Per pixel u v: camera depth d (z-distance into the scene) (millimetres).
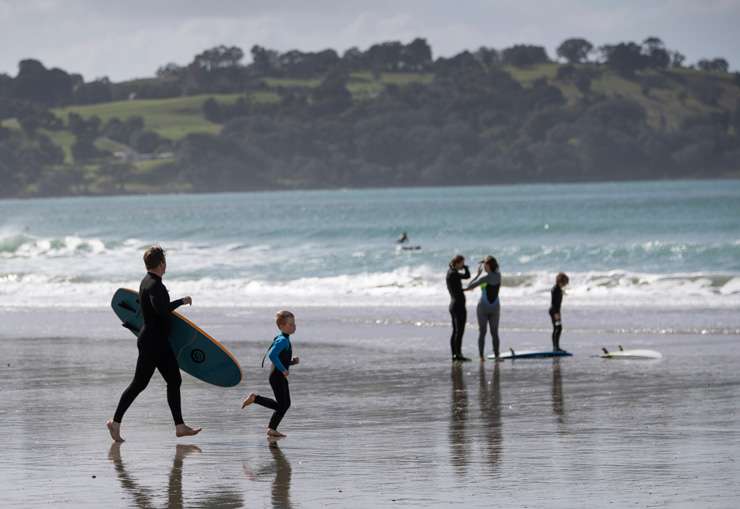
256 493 29062
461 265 62125
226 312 94250
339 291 111938
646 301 95000
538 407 44000
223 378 38562
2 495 28938
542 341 69875
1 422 40969
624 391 48094
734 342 66562
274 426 37344
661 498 27922
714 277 108000
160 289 36281
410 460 33219
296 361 38125
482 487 29406
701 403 44062
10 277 134125
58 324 85625
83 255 173125
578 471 31266
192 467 32438
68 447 35750
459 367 58188
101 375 54969
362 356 63406
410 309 93125
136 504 27953
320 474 31344
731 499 27719
